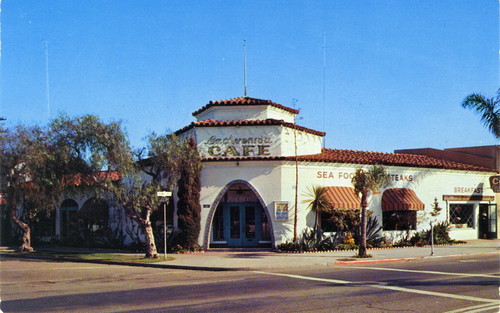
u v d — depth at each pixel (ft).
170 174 74.54
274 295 37.06
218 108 85.10
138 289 41.81
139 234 85.46
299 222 77.82
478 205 102.58
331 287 40.78
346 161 82.69
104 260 67.51
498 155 108.37
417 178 92.12
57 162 72.43
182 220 76.43
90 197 95.91
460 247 82.74
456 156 115.14
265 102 83.87
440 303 32.78
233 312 30.81
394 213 88.43
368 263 62.39
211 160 77.92
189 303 34.24
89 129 70.13
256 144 79.97
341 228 80.07
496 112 85.92
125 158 70.44
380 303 33.09
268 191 77.56
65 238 96.07
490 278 45.16
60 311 32.27
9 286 45.16
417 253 72.28
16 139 76.69
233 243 81.00
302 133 84.69
